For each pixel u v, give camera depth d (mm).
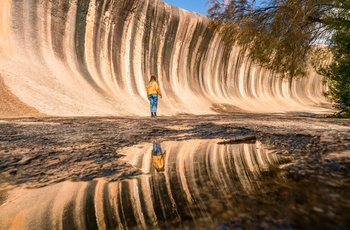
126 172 1857
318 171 1398
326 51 13164
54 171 2014
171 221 895
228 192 1147
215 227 784
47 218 1104
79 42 24750
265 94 46938
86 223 1008
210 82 38188
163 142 3391
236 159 2000
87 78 22750
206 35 36312
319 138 2705
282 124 5098
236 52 40938
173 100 29312
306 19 12508
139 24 29391
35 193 1490
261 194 1068
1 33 19312
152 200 1168
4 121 7516
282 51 14250
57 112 13875
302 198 964
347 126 4363
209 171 1638
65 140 3648
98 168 2043
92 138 3848
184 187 1316
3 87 14055
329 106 51344
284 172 1449
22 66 17641
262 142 2895
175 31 33094
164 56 32719
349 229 674
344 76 10320
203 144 3068
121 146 3123
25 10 21281
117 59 27547
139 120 8102
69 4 23875
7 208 1268
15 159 2447
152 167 1947
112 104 20094
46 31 22281
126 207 1130
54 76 19125
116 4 26984
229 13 15102
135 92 26891
